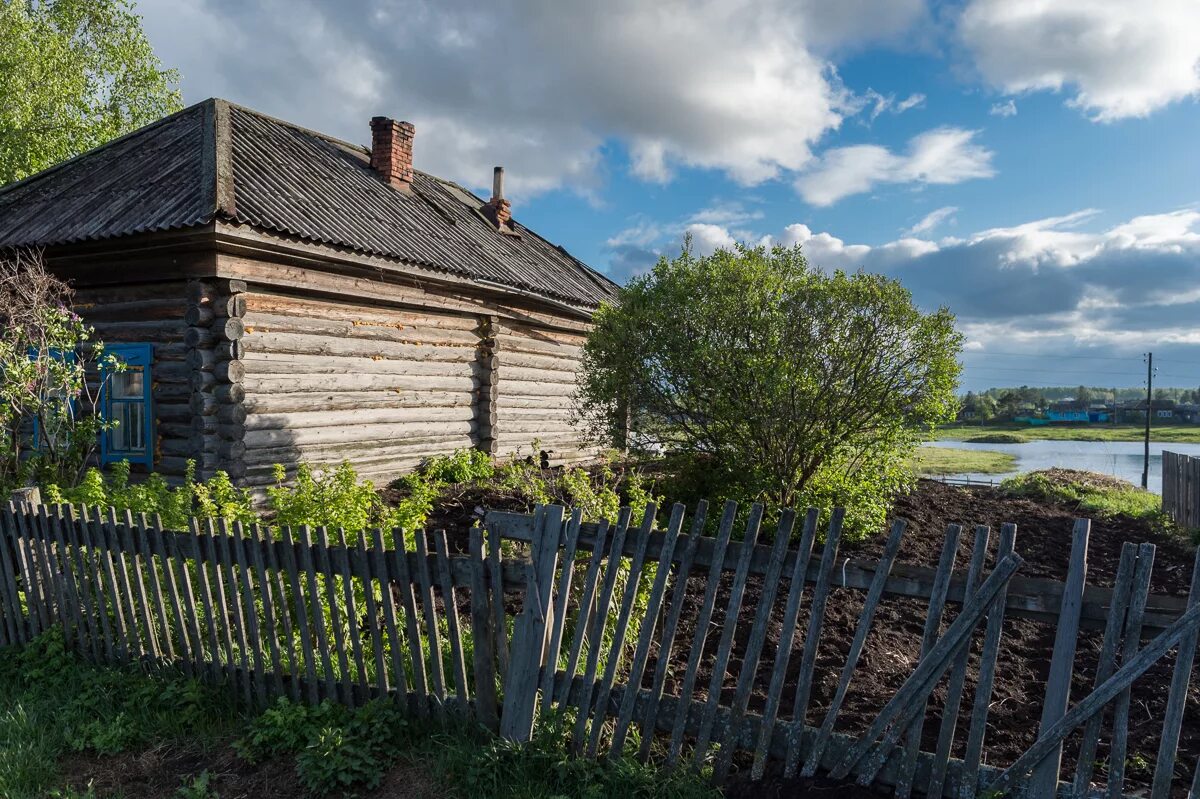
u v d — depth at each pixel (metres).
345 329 10.86
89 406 9.98
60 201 10.86
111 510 4.88
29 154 20.70
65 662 5.02
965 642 3.08
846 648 5.58
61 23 23.09
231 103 13.26
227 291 9.19
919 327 8.50
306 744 4.01
